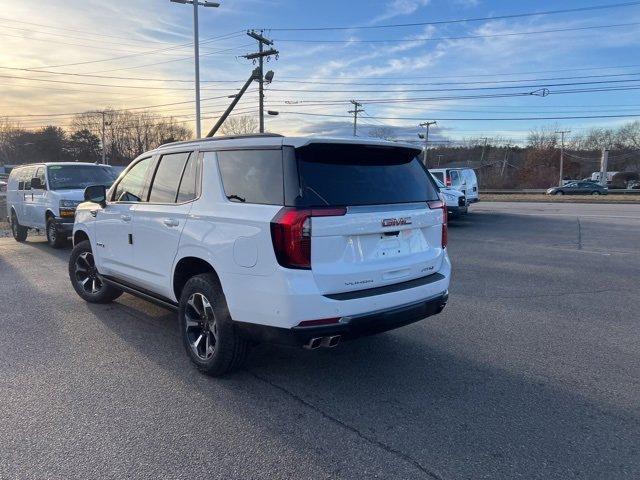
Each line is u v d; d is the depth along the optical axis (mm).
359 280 3678
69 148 101812
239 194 3891
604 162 67312
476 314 6090
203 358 4234
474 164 100500
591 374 4289
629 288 7461
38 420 3463
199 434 3295
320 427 3393
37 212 11781
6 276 8219
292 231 3424
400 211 3973
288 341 3535
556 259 10047
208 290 4047
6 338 5129
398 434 3305
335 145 3756
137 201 5156
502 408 3672
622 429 3375
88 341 5047
